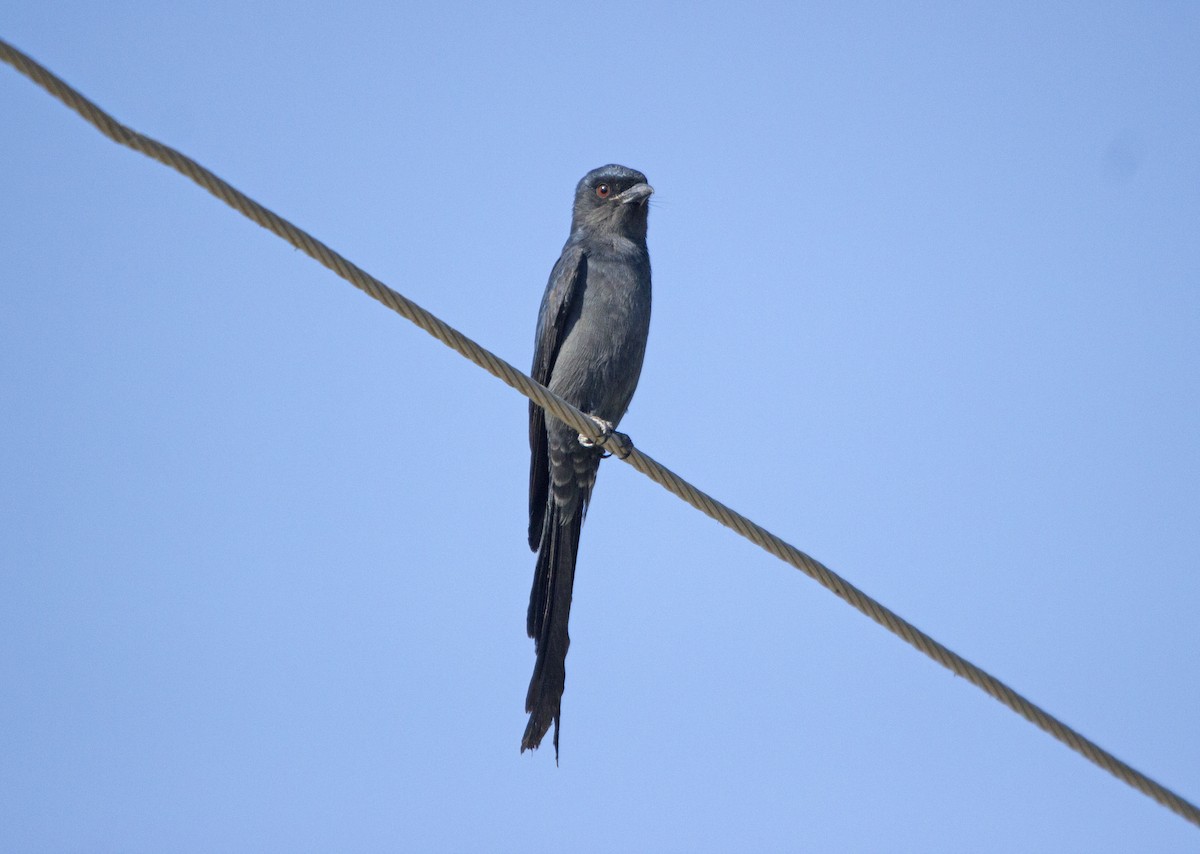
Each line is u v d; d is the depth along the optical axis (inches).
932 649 390.3
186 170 324.2
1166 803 394.0
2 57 289.3
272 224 340.8
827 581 394.9
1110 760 390.3
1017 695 389.1
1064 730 389.1
